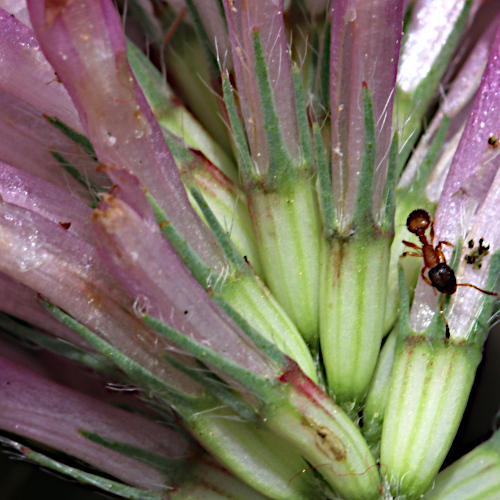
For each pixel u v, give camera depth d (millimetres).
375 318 52
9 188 51
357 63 51
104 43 48
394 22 51
